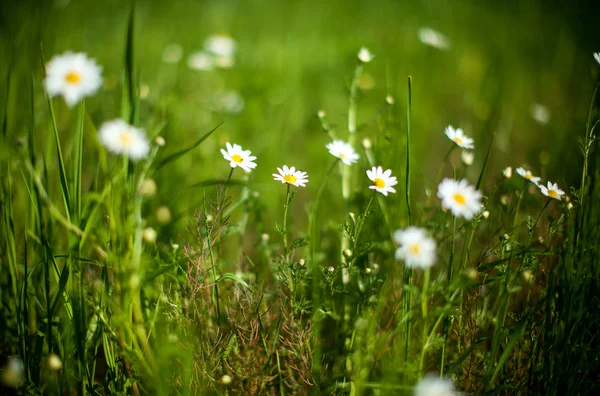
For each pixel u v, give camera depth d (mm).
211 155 715
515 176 648
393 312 500
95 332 478
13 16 824
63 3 922
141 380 475
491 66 1092
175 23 1336
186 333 473
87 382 464
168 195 606
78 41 1026
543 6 1559
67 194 467
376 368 490
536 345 482
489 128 800
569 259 477
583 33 1312
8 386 450
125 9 1318
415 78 1044
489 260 561
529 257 485
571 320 480
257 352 486
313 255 515
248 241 635
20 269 513
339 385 466
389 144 569
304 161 775
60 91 426
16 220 550
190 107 860
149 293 486
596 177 507
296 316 492
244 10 1516
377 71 1071
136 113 472
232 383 480
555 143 743
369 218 552
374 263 535
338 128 852
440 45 863
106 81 733
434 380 441
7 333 489
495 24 1445
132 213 444
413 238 442
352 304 505
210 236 498
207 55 998
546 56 1190
